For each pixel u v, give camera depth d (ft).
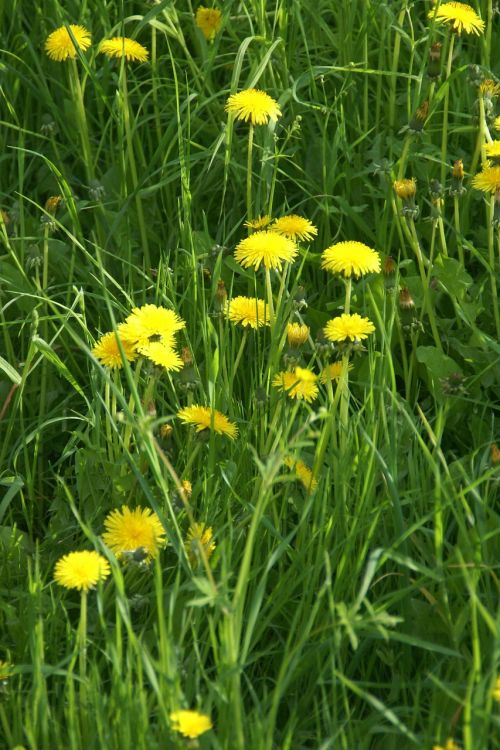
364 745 10.00
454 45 17.28
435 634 10.92
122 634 11.25
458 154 16.20
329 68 15.97
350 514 11.80
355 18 17.43
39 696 9.68
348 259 12.30
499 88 15.62
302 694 10.85
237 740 9.12
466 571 9.59
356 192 16.31
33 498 13.33
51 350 12.75
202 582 9.38
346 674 10.82
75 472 13.37
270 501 11.63
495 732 9.41
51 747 9.96
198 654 9.84
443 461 11.10
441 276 14.30
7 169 17.52
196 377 12.80
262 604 11.48
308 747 10.41
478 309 14.21
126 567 11.23
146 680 10.61
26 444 13.07
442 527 11.16
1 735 10.15
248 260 12.75
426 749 9.40
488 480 11.68
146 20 15.93
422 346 13.70
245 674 10.61
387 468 11.25
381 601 11.27
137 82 17.29
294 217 13.79
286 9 16.98
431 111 15.35
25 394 14.52
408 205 13.89
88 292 15.28
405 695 10.48
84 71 17.51
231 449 12.65
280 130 16.69
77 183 16.87
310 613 10.85
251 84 15.52
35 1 17.76
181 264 15.43
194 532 10.37
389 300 14.26
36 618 10.79
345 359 12.01
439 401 13.67
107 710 9.82
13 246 15.62
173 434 13.20
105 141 17.48
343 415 12.34
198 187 16.28
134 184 16.05
